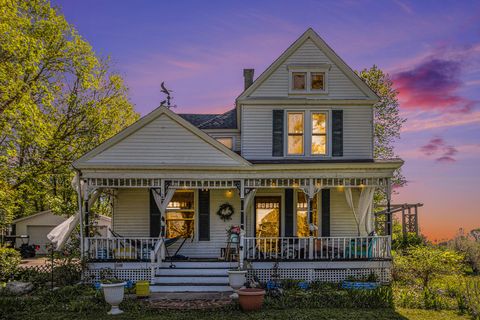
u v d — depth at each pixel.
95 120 25.86
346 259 15.67
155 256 15.38
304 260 15.60
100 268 15.40
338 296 13.16
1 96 20.28
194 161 16.25
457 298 12.78
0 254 16.39
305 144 18.17
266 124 18.27
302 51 18.39
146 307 12.23
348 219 18.08
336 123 18.20
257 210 18.23
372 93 18.25
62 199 27.70
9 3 20.28
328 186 16.19
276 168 15.94
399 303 12.80
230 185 16.23
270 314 11.67
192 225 18.22
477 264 19.22
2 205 20.52
